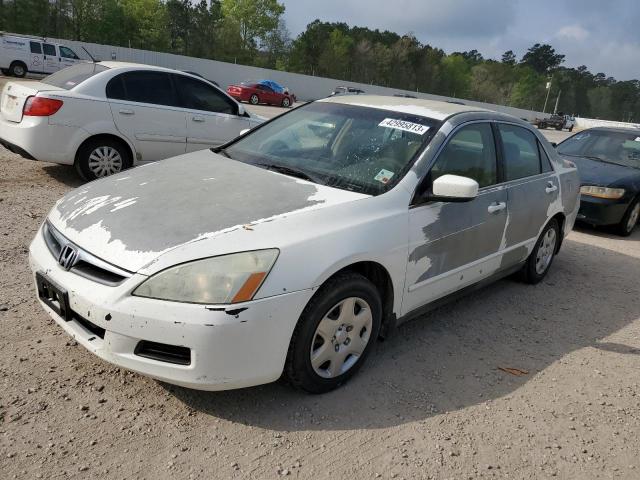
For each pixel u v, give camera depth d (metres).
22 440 2.43
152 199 2.97
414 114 3.85
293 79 48.72
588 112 114.50
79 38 57.97
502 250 4.29
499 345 3.90
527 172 4.57
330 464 2.50
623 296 5.24
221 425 2.68
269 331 2.55
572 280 5.55
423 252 3.37
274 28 74.06
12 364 2.97
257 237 2.62
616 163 8.38
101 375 2.96
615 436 2.97
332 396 3.02
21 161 7.91
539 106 103.56
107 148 6.91
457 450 2.70
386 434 2.76
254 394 2.95
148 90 7.16
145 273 2.46
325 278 2.72
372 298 3.07
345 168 3.48
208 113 7.69
